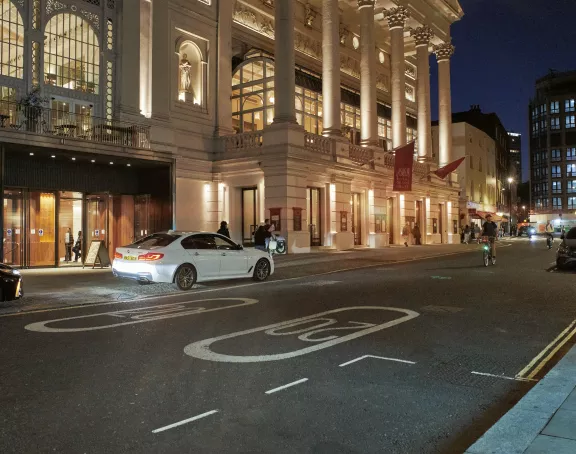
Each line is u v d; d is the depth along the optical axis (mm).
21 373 5625
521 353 6578
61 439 3916
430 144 38875
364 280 14281
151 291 12367
